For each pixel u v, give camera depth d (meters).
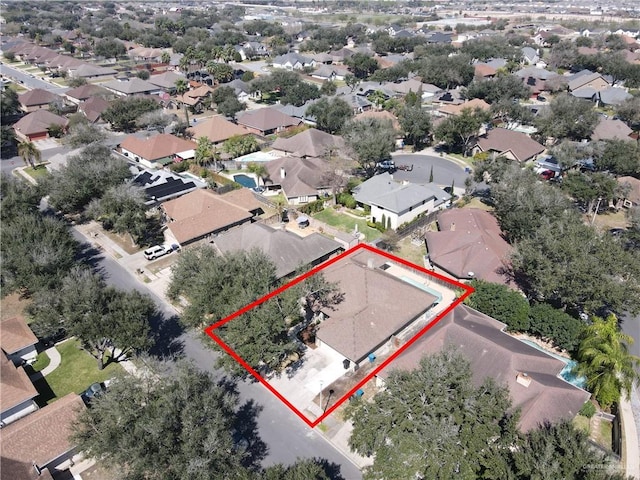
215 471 32.16
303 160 91.44
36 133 120.06
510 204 63.53
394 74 166.38
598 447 36.34
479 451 31.09
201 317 45.44
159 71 196.50
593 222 73.06
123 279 63.53
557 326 47.03
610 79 157.00
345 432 40.75
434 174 94.25
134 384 36.00
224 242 64.19
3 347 47.94
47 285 52.78
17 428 37.72
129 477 30.81
